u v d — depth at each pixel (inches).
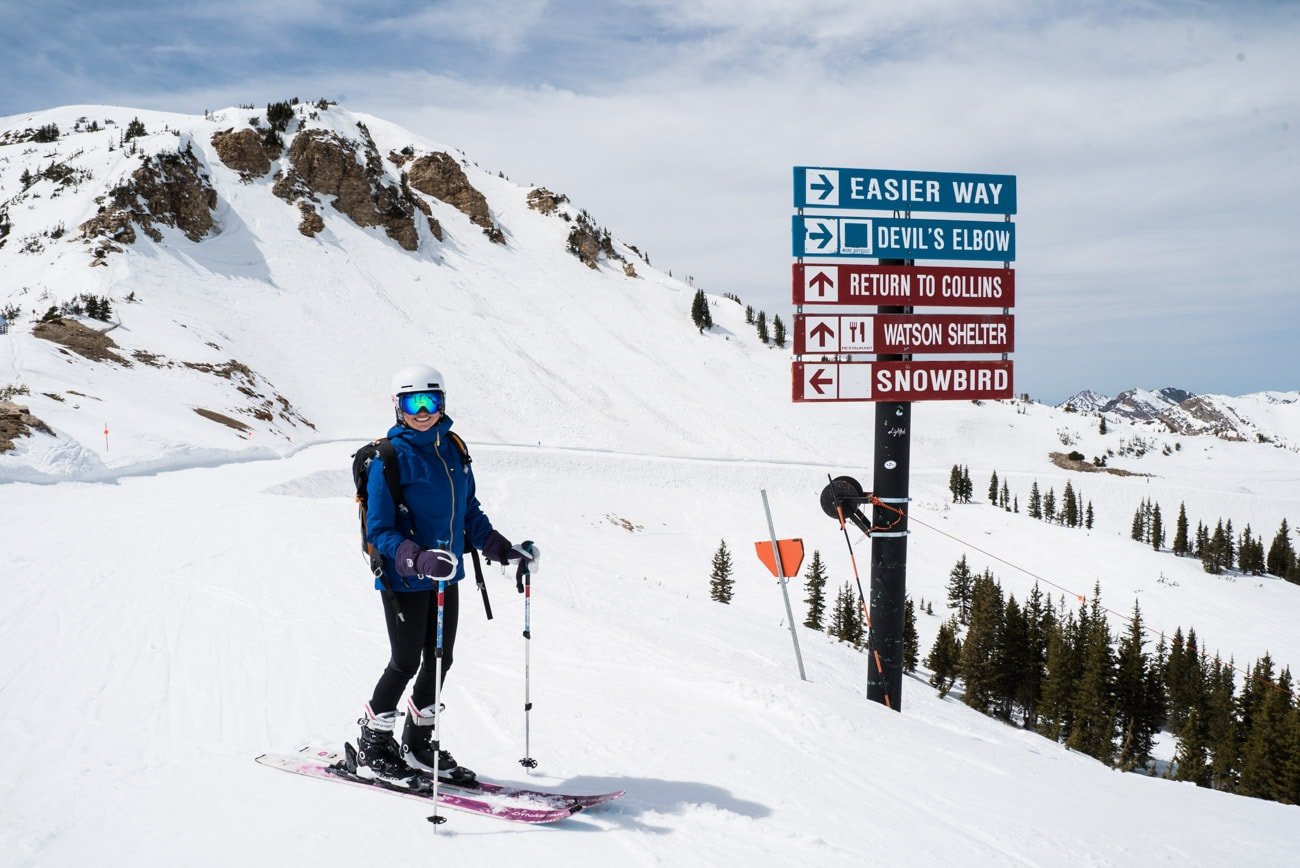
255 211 5132.9
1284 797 1918.1
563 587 647.8
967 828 155.9
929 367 376.5
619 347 6023.6
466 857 119.0
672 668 264.7
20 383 1637.6
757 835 136.5
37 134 6077.8
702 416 5324.8
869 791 170.6
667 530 3383.4
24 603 305.0
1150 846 163.5
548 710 206.5
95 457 1105.4
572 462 3750.0
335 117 6348.4
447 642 144.1
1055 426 7647.6
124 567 398.9
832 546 3661.4
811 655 574.6
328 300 4586.6
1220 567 4596.5
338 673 228.7
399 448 138.6
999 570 3951.8
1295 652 3348.9
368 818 131.0
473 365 4719.5
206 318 3681.1
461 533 145.0
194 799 136.5
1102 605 3710.6
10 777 142.8
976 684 2346.2
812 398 362.6
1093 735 2182.6
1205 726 2367.1
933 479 5649.6
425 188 7352.4
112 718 181.5
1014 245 389.1
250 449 1676.9
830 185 362.9
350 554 495.8
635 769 167.3
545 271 6978.4
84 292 3228.3
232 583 370.6
